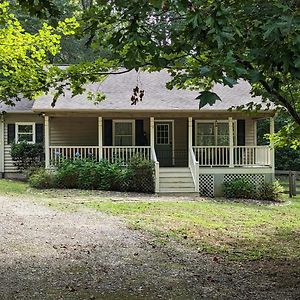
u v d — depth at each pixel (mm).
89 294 5945
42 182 19047
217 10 3217
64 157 19781
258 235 10844
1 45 7375
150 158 20172
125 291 6121
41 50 7629
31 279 6633
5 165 24109
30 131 24438
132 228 11125
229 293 6125
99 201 15938
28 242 9273
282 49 3258
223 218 13188
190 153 19812
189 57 5945
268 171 19891
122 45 4316
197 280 6789
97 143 21859
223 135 22016
